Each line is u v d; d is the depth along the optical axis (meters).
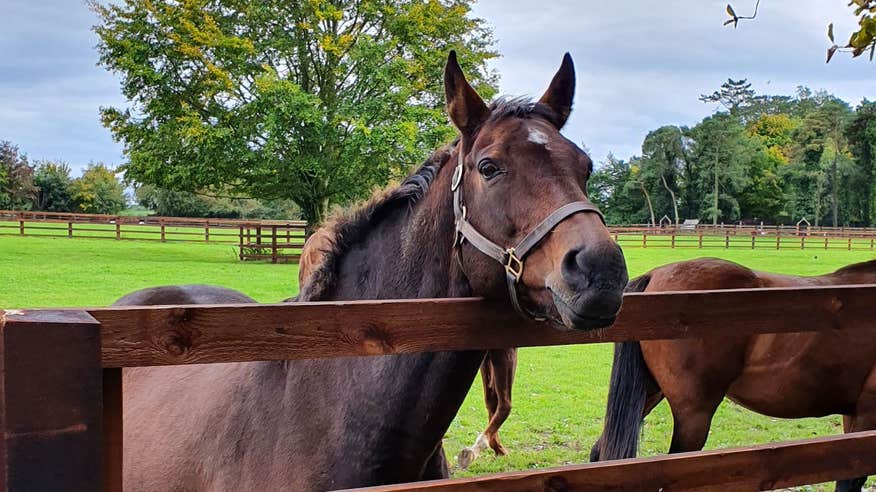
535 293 1.70
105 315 1.32
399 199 2.16
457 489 1.53
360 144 18.25
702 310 2.03
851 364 3.70
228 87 19.25
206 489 2.18
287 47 19.88
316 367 2.09
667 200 61.91
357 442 1.98
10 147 51.03
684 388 3.80
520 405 6.55
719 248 26.70
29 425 1.15
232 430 2.17
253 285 13.45
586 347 9.60
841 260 21.11
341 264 2.24
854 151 59.84
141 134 20.06
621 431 3.92
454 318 1.72
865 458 2.06
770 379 3.78
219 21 20.48
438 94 20.83
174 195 49.75
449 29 21.05
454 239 1.94
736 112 80.19
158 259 18.52
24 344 1.15
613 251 1.55
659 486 1.75
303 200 21.20
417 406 1.96
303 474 2.01
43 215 30.98
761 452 1.89
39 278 12.99
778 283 3.93
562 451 5.32
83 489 1.21
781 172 60.88
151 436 2.42
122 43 19.56
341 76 20.17
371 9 20.19
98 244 23.11
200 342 1.42
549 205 1.67
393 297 2.10
